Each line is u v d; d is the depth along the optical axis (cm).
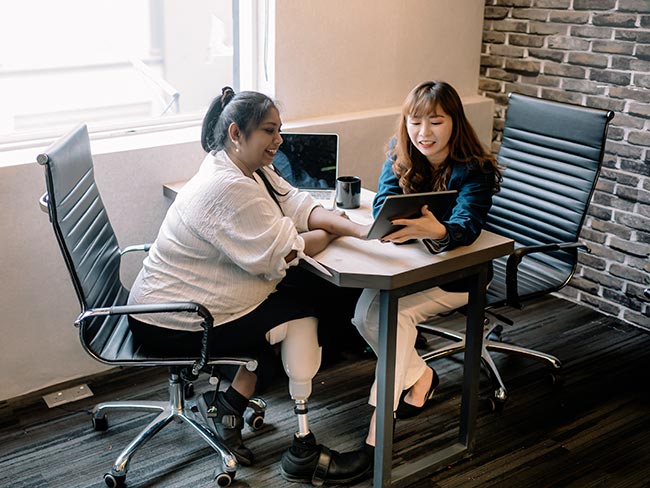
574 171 294
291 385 250
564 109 296
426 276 227
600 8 346
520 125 312
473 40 400
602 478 255
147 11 338
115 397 299
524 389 306
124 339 252
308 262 230
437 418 288
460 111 247
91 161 257
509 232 322
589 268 373
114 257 268
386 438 242
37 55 316
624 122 346
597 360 328
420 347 335
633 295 356
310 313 246
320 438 274
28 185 277
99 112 338
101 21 328
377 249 240
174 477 254
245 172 239
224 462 249
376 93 373
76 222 235
